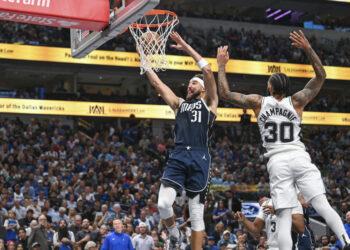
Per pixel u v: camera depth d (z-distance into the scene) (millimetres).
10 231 12328
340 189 20172
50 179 16312
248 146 24500
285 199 4027
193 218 4293
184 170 4312
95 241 12016
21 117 25641
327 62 30188
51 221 13734
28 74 29047
